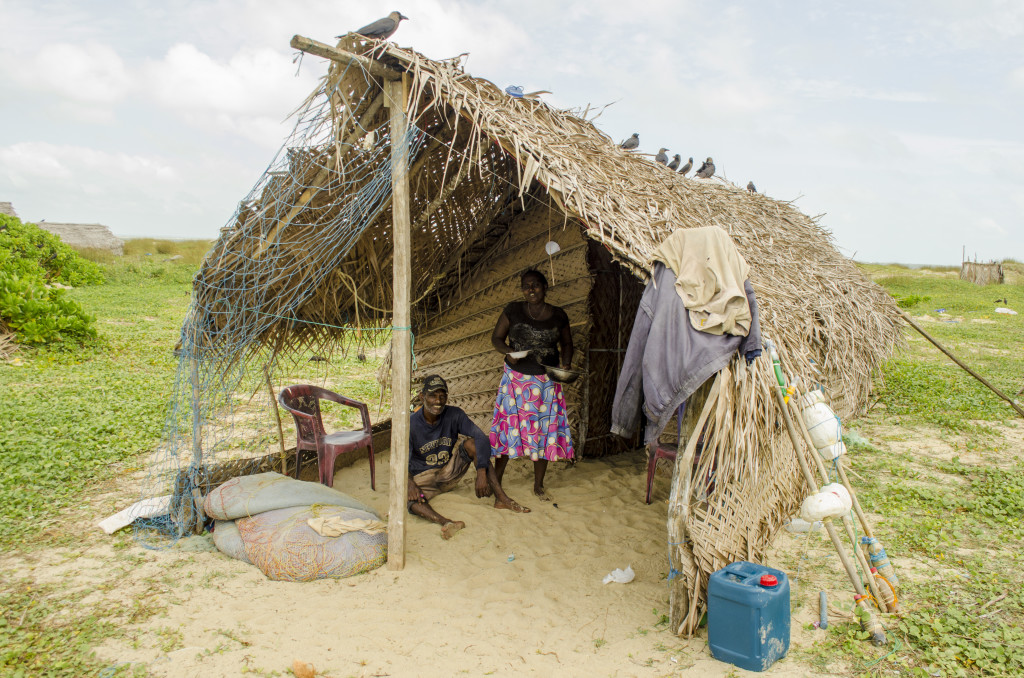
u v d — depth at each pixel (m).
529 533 5.50
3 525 5.25
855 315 7.63
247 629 3.94
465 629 4.00
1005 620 4.03
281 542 4.69
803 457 3.97
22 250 24.20
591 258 7.10
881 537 5.31
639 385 4.11
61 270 25.72
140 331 15.73
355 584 4.57
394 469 4.73
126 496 6.06
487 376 7.84
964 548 5.11
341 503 5.34
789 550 5.11
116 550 5.01
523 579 4.71
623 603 4.35
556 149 4.74
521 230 7.41
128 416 8.54
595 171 4.98
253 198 4.99
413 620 4.10
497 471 6.51
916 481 6.70
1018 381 11.66
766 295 5.21
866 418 9.34
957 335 18.33
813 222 10.86
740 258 3.90
